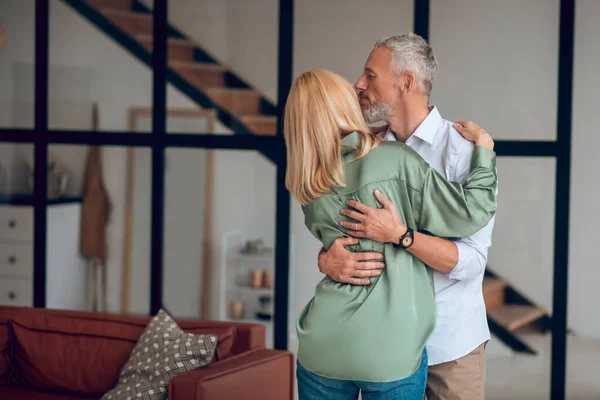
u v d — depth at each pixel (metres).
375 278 1.99
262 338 3.26
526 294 4.01
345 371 1.97
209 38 4.42
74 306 4.83
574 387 3.96
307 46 4.27
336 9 4.21
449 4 4.04
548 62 3.94
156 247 4.59
